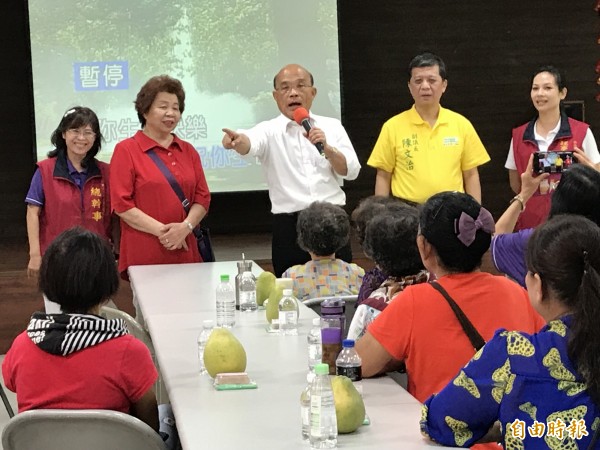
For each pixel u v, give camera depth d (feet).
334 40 23.29
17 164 23.91
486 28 24.63
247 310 10.19
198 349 8.11
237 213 24.71
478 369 5.50
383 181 15.75
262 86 23.15
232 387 6.97
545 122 15.84
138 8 22.49
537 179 12.10
